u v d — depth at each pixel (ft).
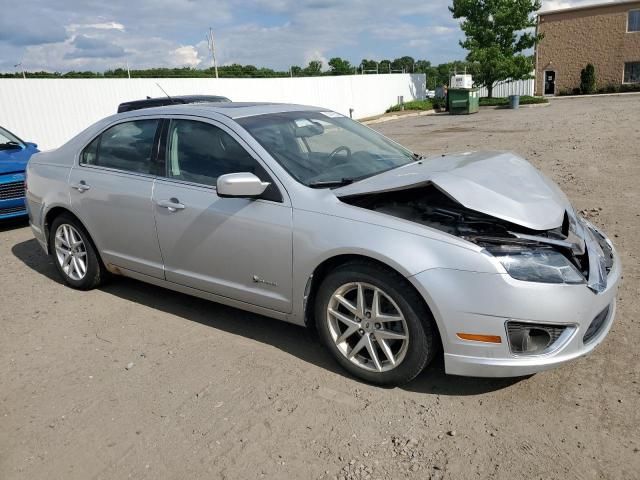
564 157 36.01
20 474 8.97
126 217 14.21
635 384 10.35
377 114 109.29
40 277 18.03
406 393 10.59
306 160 12.25
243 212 11.84
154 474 8.79
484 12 118.93
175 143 13.56
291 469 8.73
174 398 10.82
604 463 8.48
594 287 9.79
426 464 8.70
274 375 11.45
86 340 13.46
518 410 9.87
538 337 9.53
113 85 58.75
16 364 12.47
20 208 23.81
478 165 11.77
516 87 142.10
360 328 10.78
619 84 135.64
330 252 10.57
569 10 137.49
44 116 52.80
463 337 9.61
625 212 21.66
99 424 10.13
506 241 9.64
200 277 13.09
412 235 9.91
